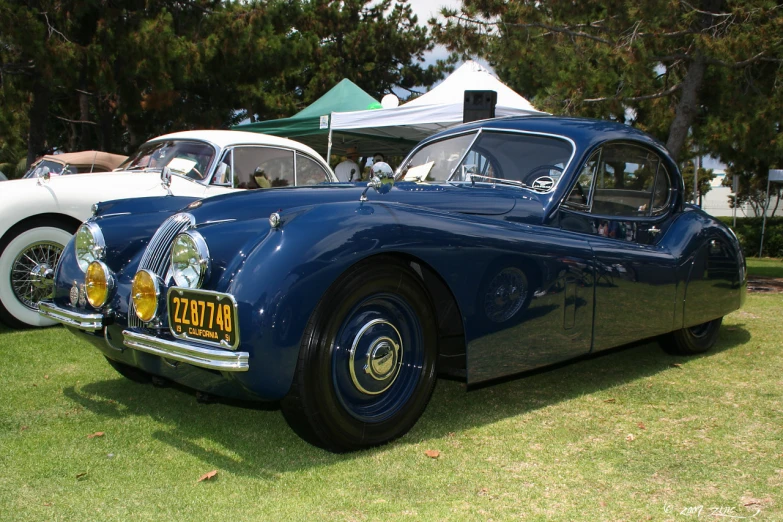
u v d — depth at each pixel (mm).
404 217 2691
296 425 2541
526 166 3699
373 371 2613
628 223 3824
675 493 2322
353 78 27328
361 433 2621
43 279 4781
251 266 2404
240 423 3008
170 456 2611
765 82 10008
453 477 2422
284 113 17656
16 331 4879
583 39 9859
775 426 3031
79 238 3227
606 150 3736
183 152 6027
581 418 3127
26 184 5051
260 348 2342
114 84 10836
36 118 11898
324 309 2457
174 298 2539
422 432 2900
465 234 2822
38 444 2721
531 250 3057
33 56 9922
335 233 2482
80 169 8305
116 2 11258
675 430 2969
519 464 2555
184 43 11422
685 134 9977
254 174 6059
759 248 20656
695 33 8820
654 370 4086
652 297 3723
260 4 12562
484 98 6867
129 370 3535
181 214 2922
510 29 9773
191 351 2412
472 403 3352
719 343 4895
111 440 2777
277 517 2102
